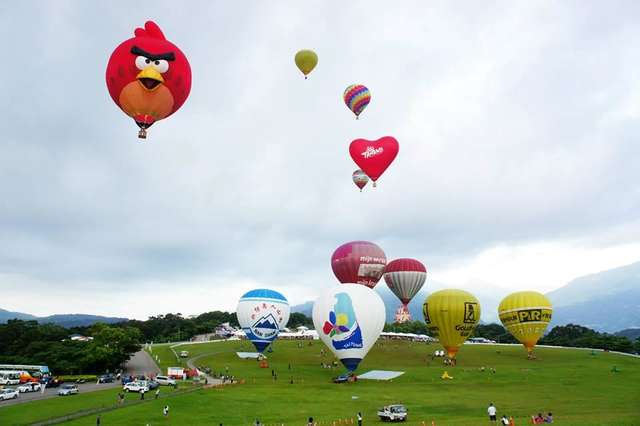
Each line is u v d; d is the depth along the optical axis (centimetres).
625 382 7000
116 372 8819
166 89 4066
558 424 3847
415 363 8988
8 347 12319
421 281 9181
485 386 6538
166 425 3941
